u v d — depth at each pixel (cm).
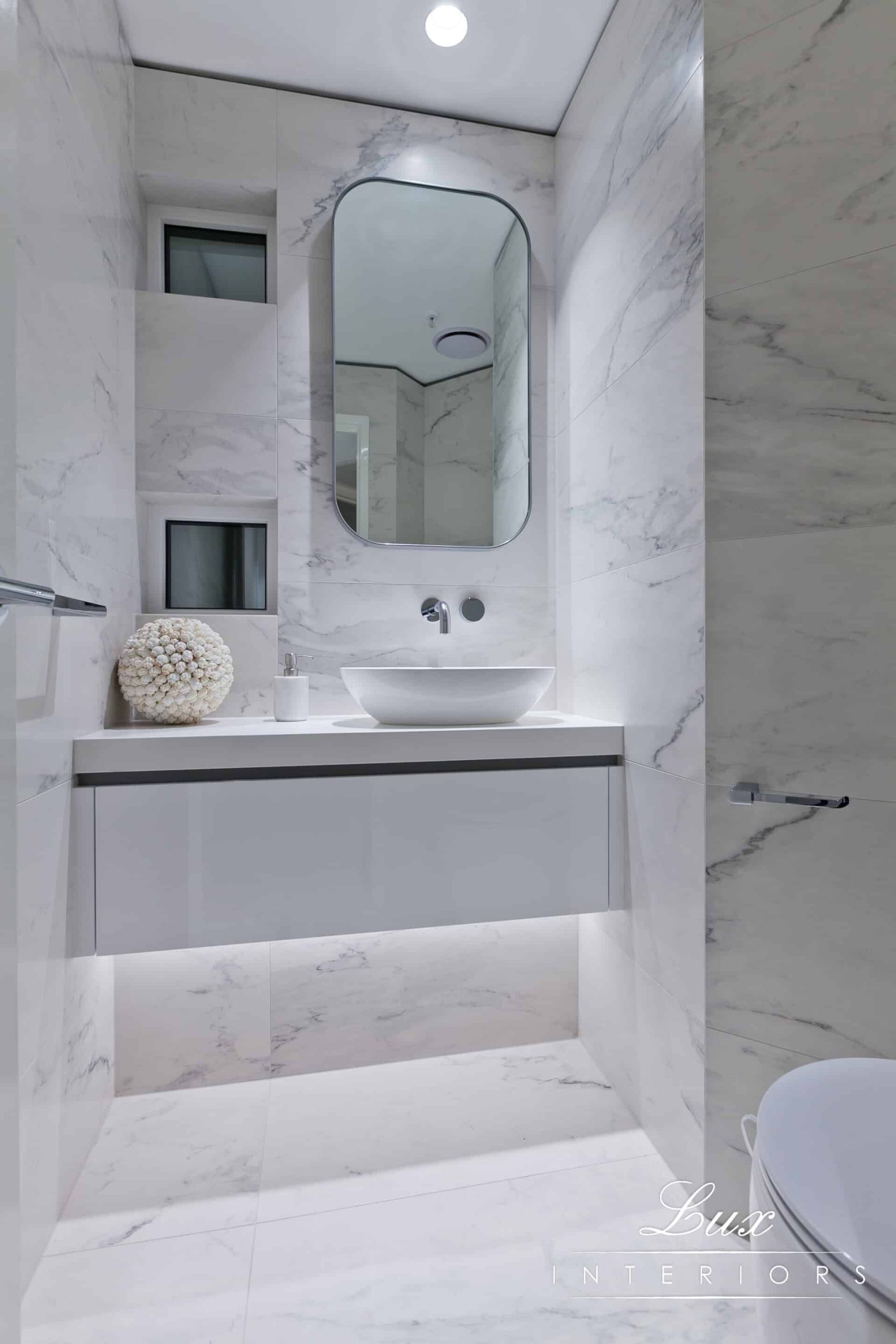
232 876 132
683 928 127
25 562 100
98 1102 142
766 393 116
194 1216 122
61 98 115
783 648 116
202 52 167
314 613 181
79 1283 108
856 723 112
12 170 79
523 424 193
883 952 110
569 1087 161
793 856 115
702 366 118
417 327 187
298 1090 160
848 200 111
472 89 180
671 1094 132
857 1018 111
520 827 146
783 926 115
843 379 112
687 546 125
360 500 184
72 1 120
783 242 114
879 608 111
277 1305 105
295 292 180
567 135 185
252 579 186
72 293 121
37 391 104
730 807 118
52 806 113
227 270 188
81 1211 122
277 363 179
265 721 166
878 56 110
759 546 117
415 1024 175
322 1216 122
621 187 151
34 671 105
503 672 145
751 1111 117
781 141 114
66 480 118
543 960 182
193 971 161
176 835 129
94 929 125
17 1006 79
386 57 169
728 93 116
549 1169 133
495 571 192
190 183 175
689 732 125
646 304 139
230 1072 163
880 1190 64
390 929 139
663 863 134
